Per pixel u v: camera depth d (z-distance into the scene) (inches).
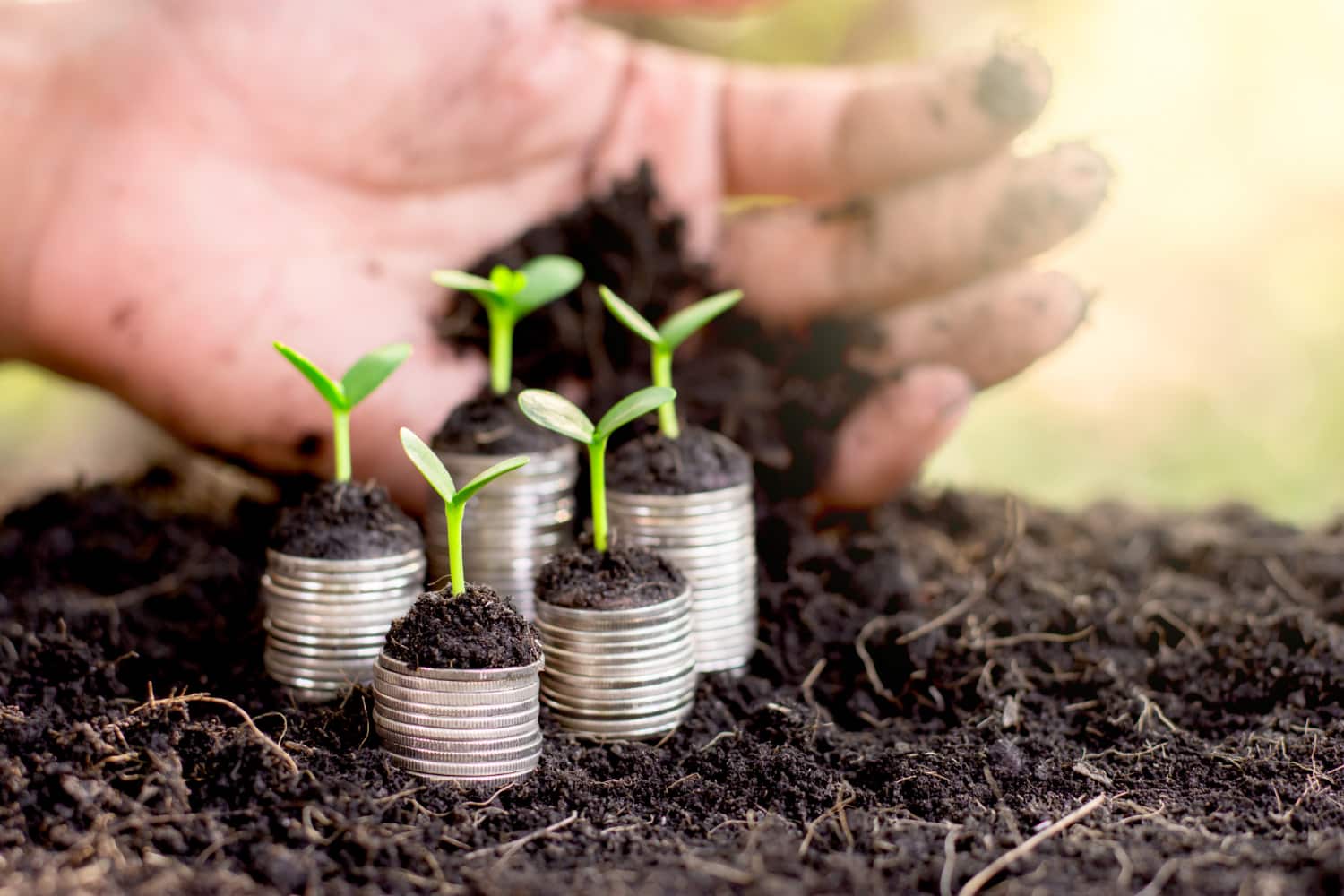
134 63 18.0
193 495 19.0
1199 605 16.7
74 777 13.9
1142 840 13.8
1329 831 13.8
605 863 13.6
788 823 14.1
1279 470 26.9
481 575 15.7
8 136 17.8
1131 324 32.1
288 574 15.0
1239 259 32.5
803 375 17.8
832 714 15.6
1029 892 13.3
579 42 18.6
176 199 17.9
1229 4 32.8
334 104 18.0
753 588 15.8
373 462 17.4
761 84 18.4
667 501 15.3
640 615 14.7
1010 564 17.5
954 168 17.7
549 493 15.7
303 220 18.2
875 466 17.5
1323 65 32.6
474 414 15.8
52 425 26.9
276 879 13.3
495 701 14.2
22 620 15.9
